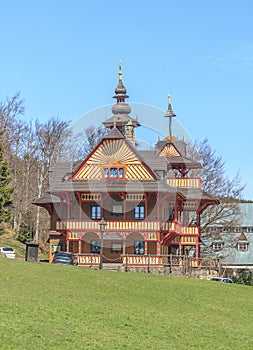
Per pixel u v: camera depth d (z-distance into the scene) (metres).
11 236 75.06
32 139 79.00
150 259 51.19
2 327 22.36
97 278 35.66
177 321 27.59
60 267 37.69
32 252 39.38
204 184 66.81
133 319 26.64
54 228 57.53
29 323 23.50
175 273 51.19
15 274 33.41
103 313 27.08
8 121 79.12
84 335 22.69
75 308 27.34
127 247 54.06
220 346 23.80
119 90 57.47
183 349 22.58
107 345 21.64
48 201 56.06
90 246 54.97
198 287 37.81
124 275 38.12
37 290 30.56
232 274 75.19
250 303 35.44
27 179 78.50
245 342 25.02
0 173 62.44
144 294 33.47
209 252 67.19
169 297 33.66
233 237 70.62
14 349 19.62
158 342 23.14
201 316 30.06
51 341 21.17
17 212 79.56
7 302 26.78
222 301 34.88
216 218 65.88
